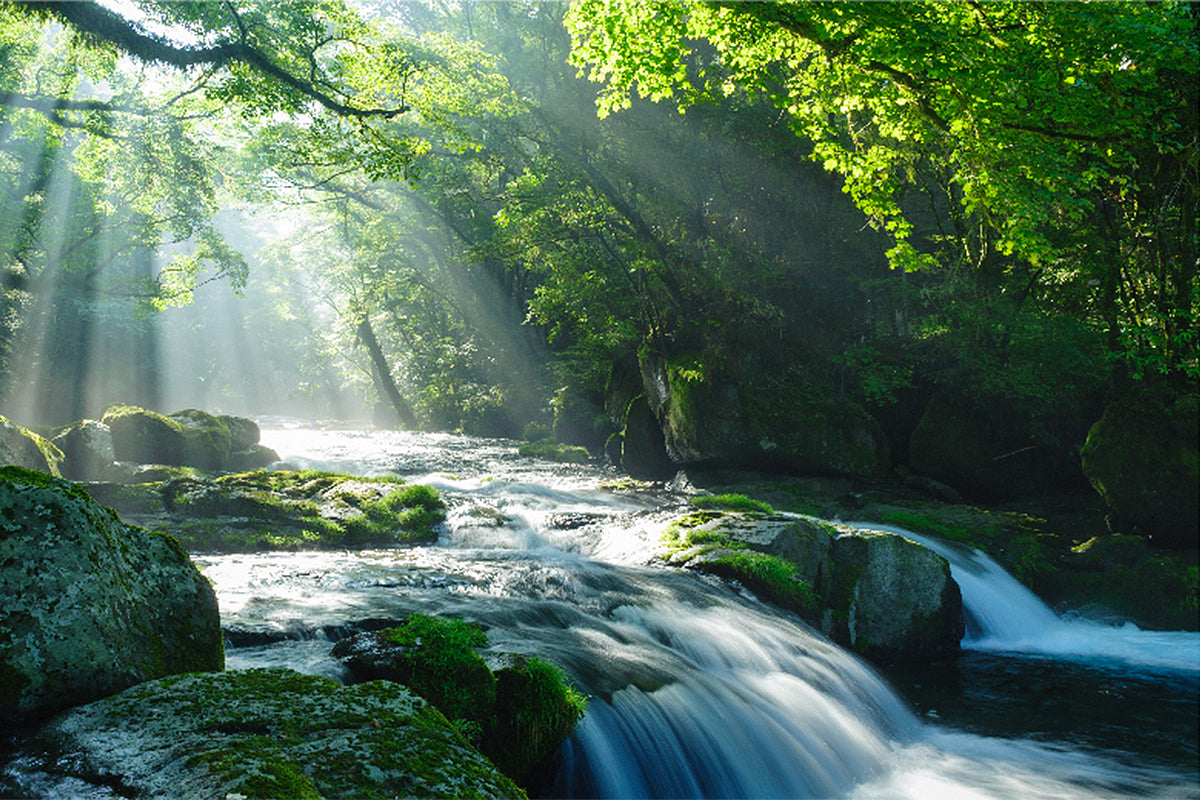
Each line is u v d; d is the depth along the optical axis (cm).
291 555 1027
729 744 669
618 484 1984
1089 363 1844
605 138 2536
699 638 861
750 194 2447
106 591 362
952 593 1250
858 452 2047
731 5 1120
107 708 320
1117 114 1189
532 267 2927
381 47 1781
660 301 2467
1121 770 795
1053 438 1917
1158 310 1673
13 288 2617
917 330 2180
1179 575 1433
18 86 2167
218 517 1134
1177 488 1498
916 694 1027
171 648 392
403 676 530
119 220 2814
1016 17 1151
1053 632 1392
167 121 2286
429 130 3197
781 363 2200
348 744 292
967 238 2084
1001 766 799
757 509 1523
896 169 1948
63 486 380
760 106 2227
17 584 337
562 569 1011
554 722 551
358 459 2308
